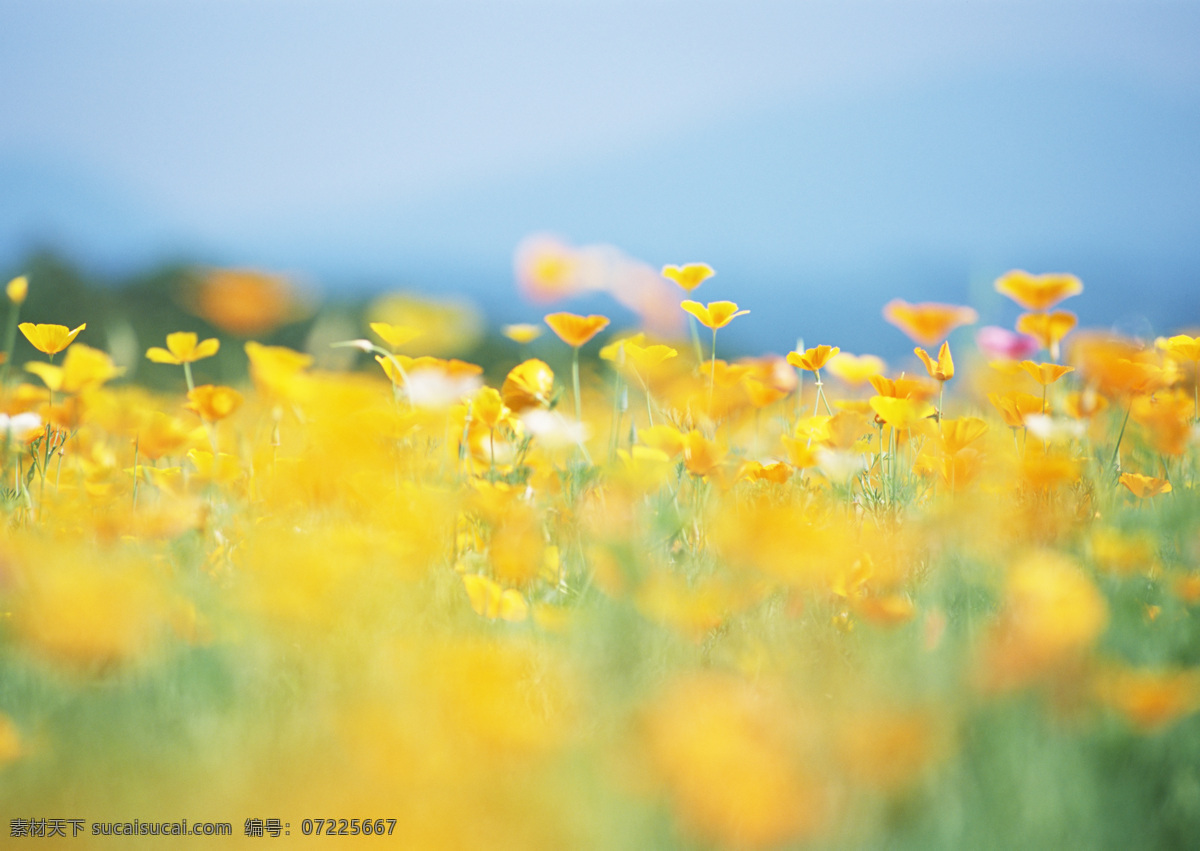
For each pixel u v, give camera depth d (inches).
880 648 91.7
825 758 69.7
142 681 84.2
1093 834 68.2
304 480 95.2
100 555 95.2
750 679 87.6
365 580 91.8
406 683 73.4
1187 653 93.1
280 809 60.7
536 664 85.9
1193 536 98.3
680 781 63.6
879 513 98.7
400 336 98.5
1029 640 82.9
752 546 92.3
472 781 63.3
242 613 90.7
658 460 99.0
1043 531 97.9
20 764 70.6
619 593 93.6
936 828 67.4
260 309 87.4
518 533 95.0
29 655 84.0
